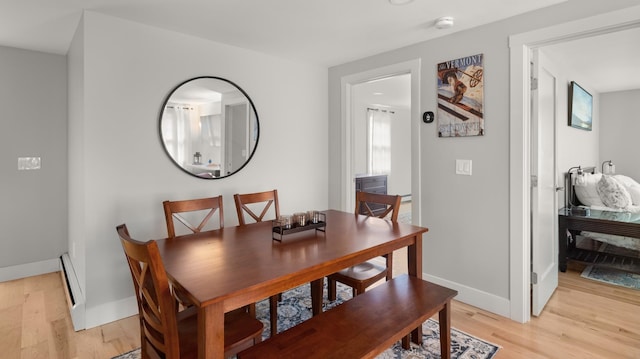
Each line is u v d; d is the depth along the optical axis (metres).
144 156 2.67
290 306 2.74
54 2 2.22
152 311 1.44
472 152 2.73
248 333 1.56
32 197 3.42
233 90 3.16
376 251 1.90
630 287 3.14
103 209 2.48
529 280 2.54
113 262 2.53
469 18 2.51
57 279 3.34
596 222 3.29
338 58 3.56
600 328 2.41
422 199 3.07
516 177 2.49
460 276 2.85
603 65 3.85
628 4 1.99
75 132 2.86
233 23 2.61
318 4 2.29
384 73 3.36
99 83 2.43
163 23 2.61
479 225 2.72
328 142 4.02
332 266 1.68
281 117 3.57
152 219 2.72
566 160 3.90
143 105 2.64
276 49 3.26
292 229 2.05
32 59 3.36
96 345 2.21
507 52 2.51
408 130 8.55
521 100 2.44
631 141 5.39
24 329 2.41
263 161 3.45
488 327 2.43
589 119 4.85
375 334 1.54
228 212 3.20
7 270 3.31
